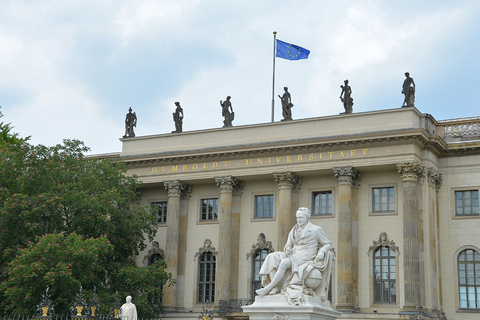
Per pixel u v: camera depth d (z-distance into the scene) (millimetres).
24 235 70000
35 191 71500
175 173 86875
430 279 73938
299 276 25562
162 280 76625
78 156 76562
